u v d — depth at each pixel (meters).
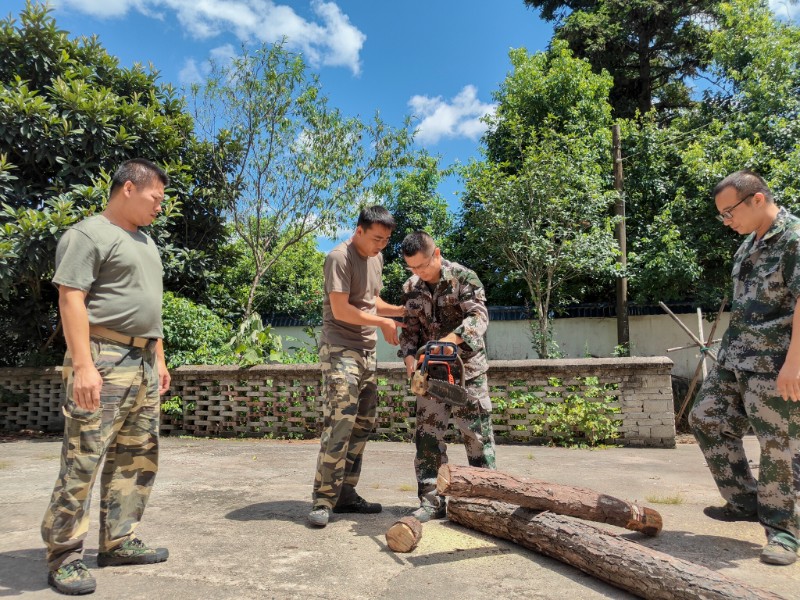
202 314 8.80
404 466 5.04
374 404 3.38
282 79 11.85
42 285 9.15
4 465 5.19
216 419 7.59
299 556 2.56
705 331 11.98
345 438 3.08
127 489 2.52
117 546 2.48
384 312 3.54
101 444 2.29
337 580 2.28
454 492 2.67
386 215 3.11
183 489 4.01
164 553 2.52
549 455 5.67
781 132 11.01
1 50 8.34
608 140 12.45
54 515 2.19
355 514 3.31
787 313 2.55
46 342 9.27
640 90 18.39
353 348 3.17
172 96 10.27
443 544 2.70
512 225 10.84
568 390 6.57
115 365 2.37
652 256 11.13
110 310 2.35
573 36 16.38
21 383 8.65
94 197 7.72
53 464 5.27
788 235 2.52
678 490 3.91
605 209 11.31
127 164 2.48
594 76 13.55
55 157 7.93
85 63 9.29
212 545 2.72
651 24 16.70
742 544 2.65
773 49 11.84
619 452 5.89
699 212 11.34
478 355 3.19
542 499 2.61
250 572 2.37
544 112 13.16
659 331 12.27
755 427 2.62
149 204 2.50
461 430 3.19
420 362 3.09
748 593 1.83
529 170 10.85
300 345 15.52
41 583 2.28
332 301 3.07
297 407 7.25
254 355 7.55
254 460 5.36
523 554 2.57
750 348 2.64
